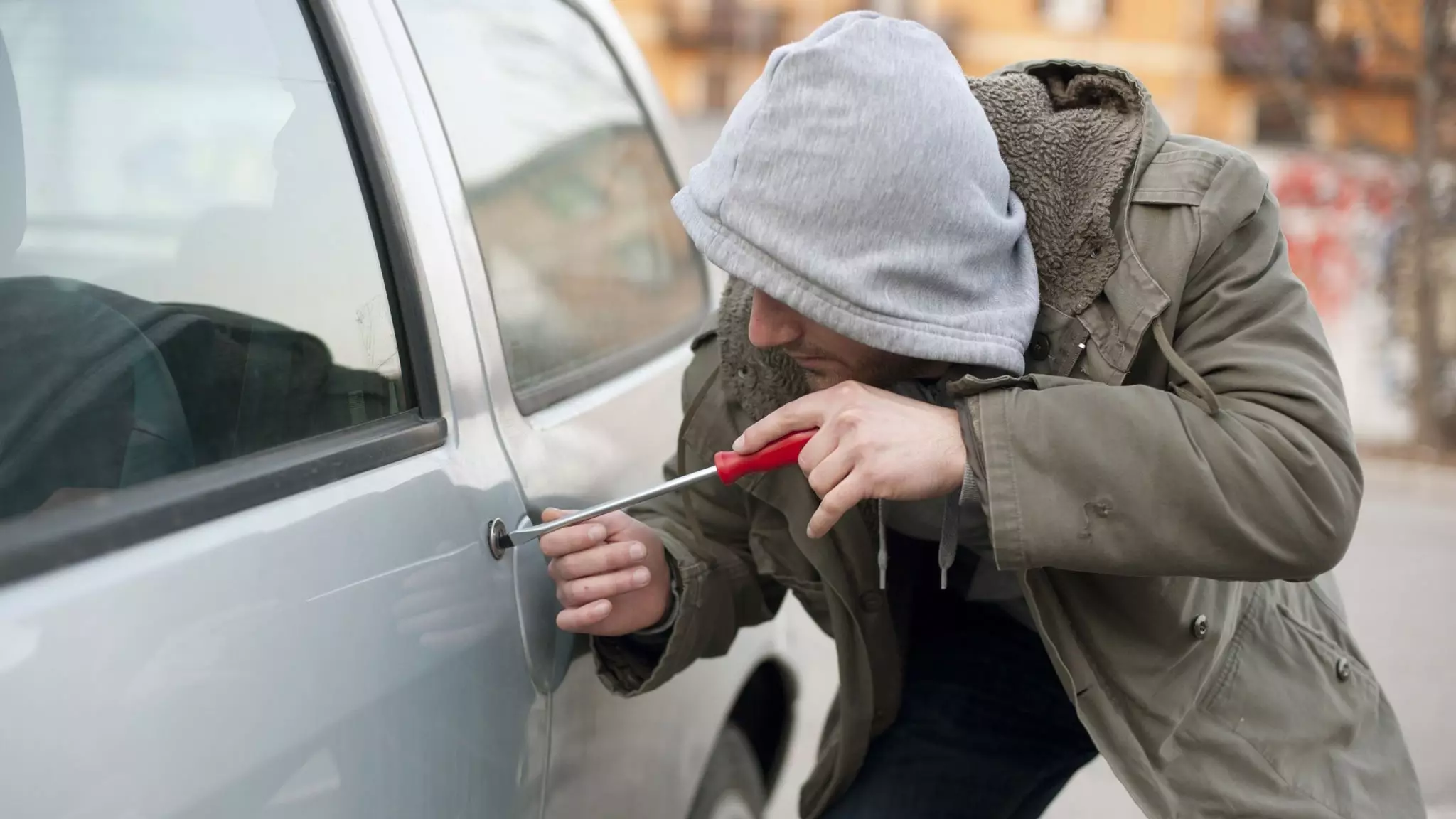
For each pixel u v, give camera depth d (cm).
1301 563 118
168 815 78
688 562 148
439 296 134
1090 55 2067
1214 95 1983
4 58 99
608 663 147
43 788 72
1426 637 484
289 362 111
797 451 127
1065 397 119
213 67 115
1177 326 128
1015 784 164
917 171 119
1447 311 1125
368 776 98
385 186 131
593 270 192
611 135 220
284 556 94
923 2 2159
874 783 161
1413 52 1161
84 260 98
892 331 119
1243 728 136
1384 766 145
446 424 128
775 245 121
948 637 173
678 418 196
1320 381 122
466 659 115
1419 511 771
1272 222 129
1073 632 133
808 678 365
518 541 128
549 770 134
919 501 146
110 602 80
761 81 129
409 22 151
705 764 192
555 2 214
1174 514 115
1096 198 129
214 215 110
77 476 86
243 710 86
